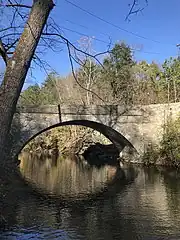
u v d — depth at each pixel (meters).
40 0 4.76
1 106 4.63
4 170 13.77
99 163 31.11
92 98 28.06
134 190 17.02
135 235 9.80
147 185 18.36
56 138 46.44
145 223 11.02
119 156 33.16
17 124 24.34
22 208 13.03
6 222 11.02
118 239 9.44
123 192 16.56
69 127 43.94
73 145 42.34
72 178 21.75
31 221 11.21
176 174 22.19
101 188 17.86
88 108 26.39
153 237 9.63
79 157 38.06
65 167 28.23
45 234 9.84
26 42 4.73
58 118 25.52
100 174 23.61
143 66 41.72
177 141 24.84
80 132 41.66
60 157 38.31
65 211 12.72
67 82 38.22
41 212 12.49
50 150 46.56
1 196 12.70
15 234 9.78
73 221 11.30
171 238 9.54
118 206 13.52
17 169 23.88
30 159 35.84
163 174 22.38
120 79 30.41
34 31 4.74
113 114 27.34
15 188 17.03
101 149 37.78
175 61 38.50
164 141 26.05
